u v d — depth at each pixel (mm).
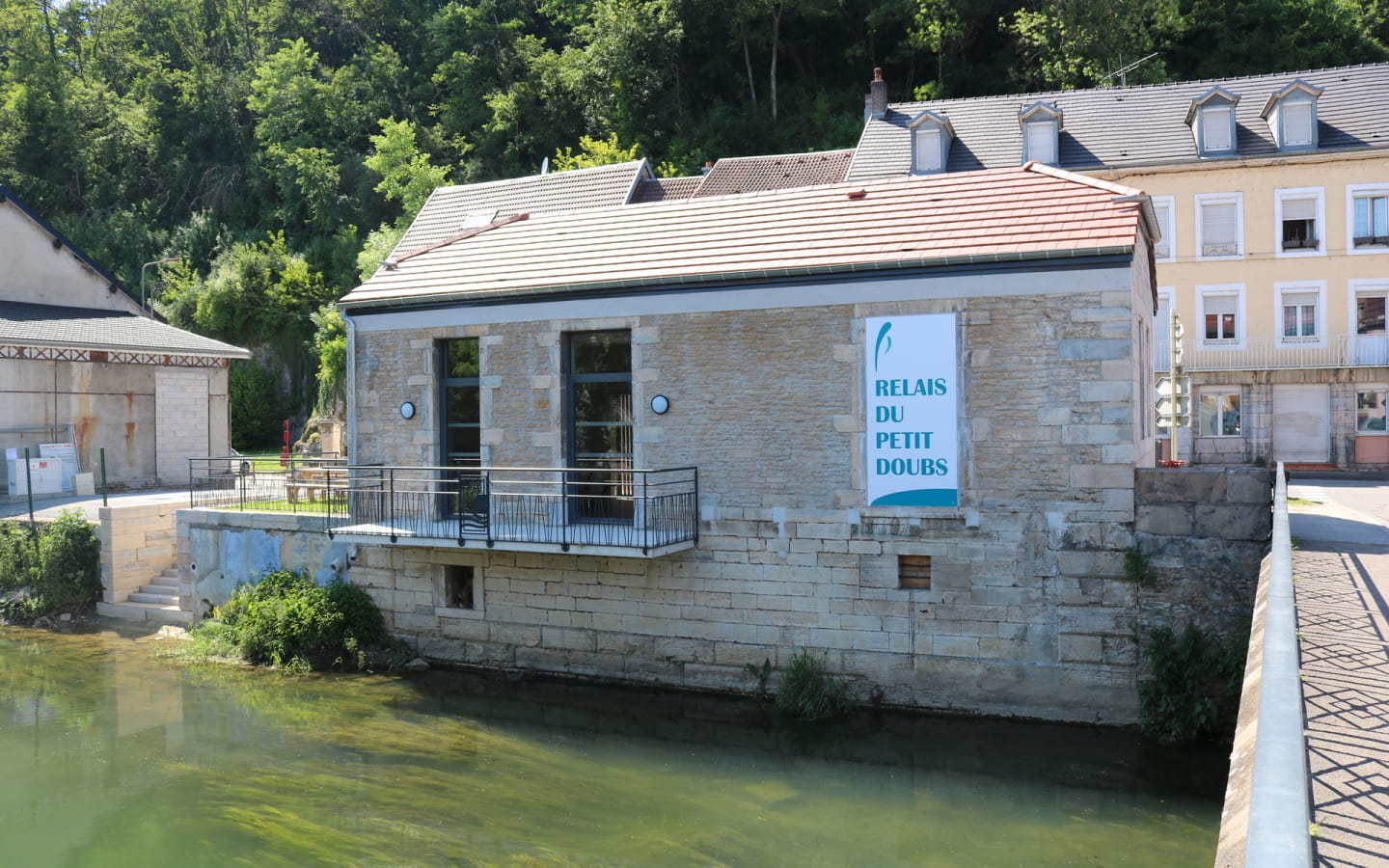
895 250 13062
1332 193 29031
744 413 13656
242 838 10367
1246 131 30031
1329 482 23750
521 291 14789
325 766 12305
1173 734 11711
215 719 14188
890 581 13000
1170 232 30078
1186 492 11797
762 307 13539
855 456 13102
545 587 15102
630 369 14625
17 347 25359
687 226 15500
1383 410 29281
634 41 52719
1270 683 3203
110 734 13758
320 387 50031
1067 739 12031
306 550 17406
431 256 17016
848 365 13117
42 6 78500
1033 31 44875
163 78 73938
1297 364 29578
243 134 70562
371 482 16188
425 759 12406
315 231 62656
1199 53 43812
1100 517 12102
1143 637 12016
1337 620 7914
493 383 15234
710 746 12531
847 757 11961
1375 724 5594
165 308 56844
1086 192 13305
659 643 14312
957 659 12750
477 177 56219
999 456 12469
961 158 30500
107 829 10703
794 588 13477
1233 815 4660
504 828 10383
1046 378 12242
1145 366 14602
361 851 9984
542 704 14203
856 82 52312
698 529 13930
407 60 69938
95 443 26953
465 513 15539
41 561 20453
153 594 20172
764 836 9992
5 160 70250
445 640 15961
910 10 48375
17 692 15695
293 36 76000
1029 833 9844
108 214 68438
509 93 57531
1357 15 43438
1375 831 4258
